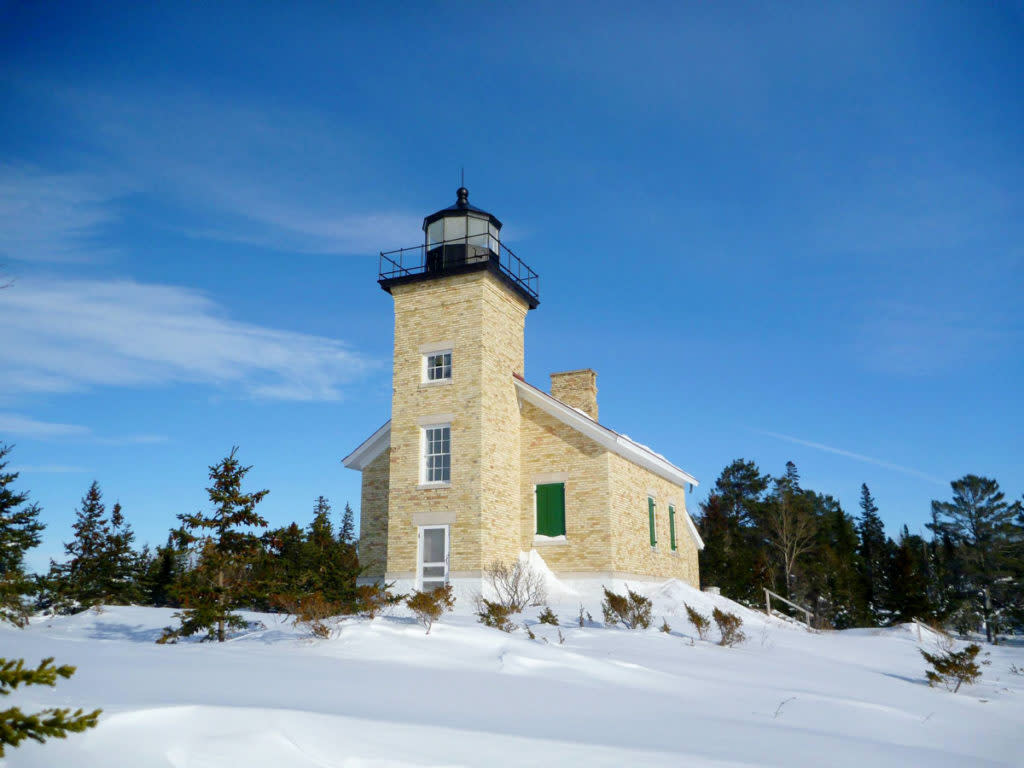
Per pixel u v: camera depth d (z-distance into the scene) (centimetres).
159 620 1767
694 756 584
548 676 974
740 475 5797
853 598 3847
